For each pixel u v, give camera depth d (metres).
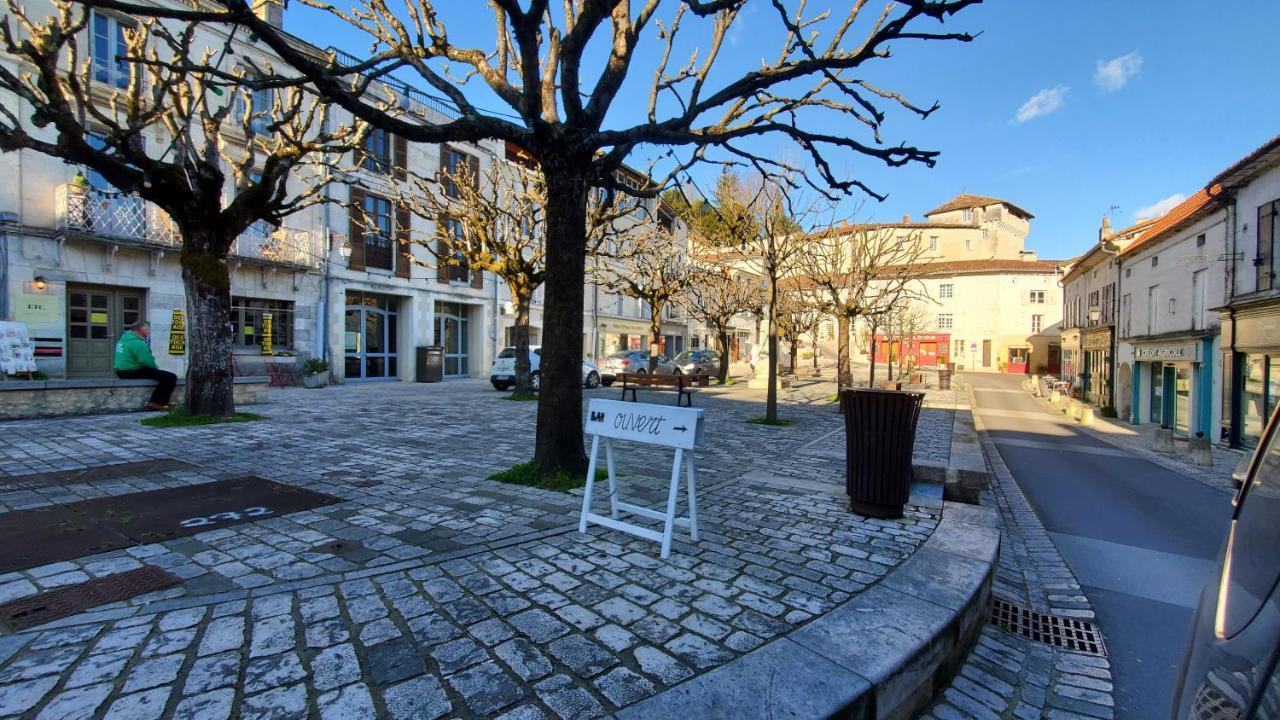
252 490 5.44
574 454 5.99
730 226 13.03
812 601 3.23
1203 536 6.12
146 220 15.43
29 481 5.62
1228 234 14.27
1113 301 23.55
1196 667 1.45
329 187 19.92
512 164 18.78
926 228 56.41
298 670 2.43
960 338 51.22
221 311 9.88
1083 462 11.25
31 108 13.37
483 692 2.30
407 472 6.35
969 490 5.99
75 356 14.52
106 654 2.52
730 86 5.91
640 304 37.44
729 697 2.28
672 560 3.82
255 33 4.28
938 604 3.17
